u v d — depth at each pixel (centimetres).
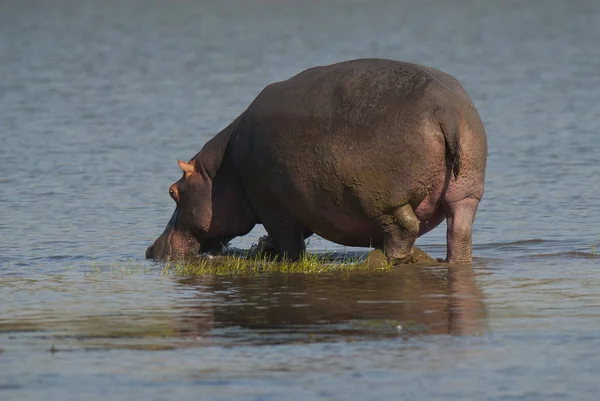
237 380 3431
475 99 13075
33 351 3806
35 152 9694
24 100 13388
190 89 14512
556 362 3562
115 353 3769
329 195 5178
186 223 5778
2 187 8119
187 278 5166
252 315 4312
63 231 6606
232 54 19475
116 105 12950
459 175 5072
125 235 6494
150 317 4306
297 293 4728
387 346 3778
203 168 5734
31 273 5359
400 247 5219
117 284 5034
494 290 4688
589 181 8062
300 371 3509
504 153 9438
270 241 5731
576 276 4991
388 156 5009
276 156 5275
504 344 3778
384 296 4619
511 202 7375
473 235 6281
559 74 15450
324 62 18000
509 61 17512
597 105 12206
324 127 5131
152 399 3275
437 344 3794
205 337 3969
